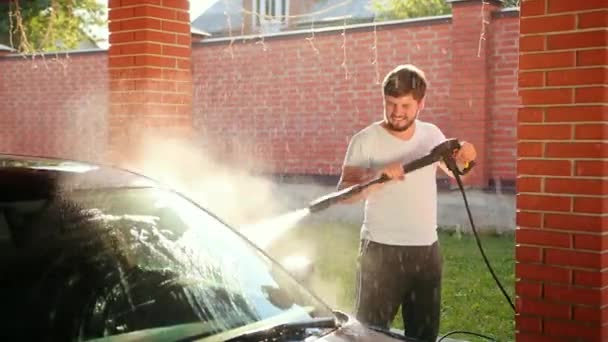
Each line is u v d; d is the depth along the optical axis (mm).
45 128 14422
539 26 3754
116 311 2510
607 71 3590
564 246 3711
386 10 17766
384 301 4211
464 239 9836
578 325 3689
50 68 14242
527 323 3842
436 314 4301
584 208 3646
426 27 10852
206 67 13031
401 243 4145
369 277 4223
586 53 3623
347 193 4059
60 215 2691
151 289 2652
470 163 4066
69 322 2395
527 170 3805
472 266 8109
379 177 3969
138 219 2891
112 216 2826
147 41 5684
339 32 11680
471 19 10289
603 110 3594
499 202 10109
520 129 3820
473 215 10266
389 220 4152
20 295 2398
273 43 12359
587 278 3652
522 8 3799
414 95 4074
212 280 2838
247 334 2607
